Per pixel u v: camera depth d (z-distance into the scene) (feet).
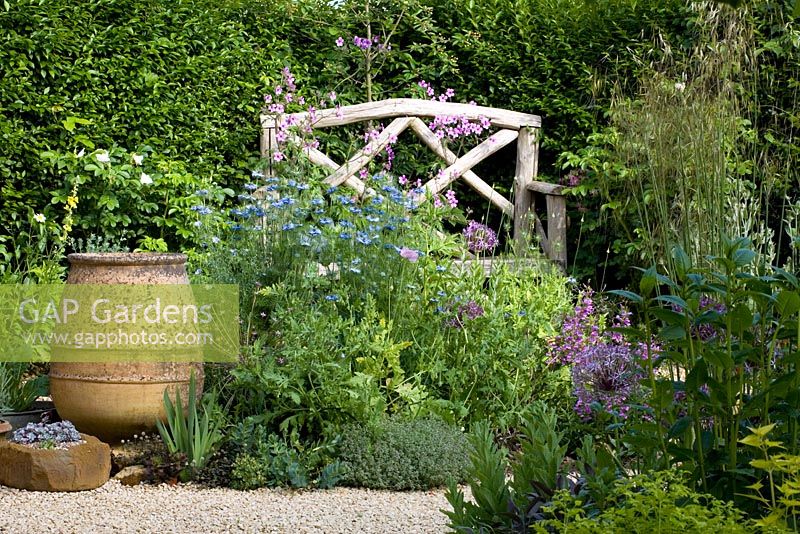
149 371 15.17
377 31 26.27
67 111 21.30
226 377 16.48
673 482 8.62
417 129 25.22
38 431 14.16
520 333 16.88
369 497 13.67
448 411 15.85
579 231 25.88
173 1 22.94
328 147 24.90
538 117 25.99
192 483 14.21
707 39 20.67
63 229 20.92
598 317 19.03
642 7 25.25
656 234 21.02
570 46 25.86
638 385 10.50
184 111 22.86
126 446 15.39
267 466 14.17
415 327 16.96
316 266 16.79
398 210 18.52
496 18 26.03
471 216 26.99
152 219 21.72
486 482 9.70
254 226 18.06
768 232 18.47
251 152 23.82
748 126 23.15
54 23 21.07
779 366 9.50
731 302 8.68
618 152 21.42
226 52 23.41
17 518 12.47
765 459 8.14
